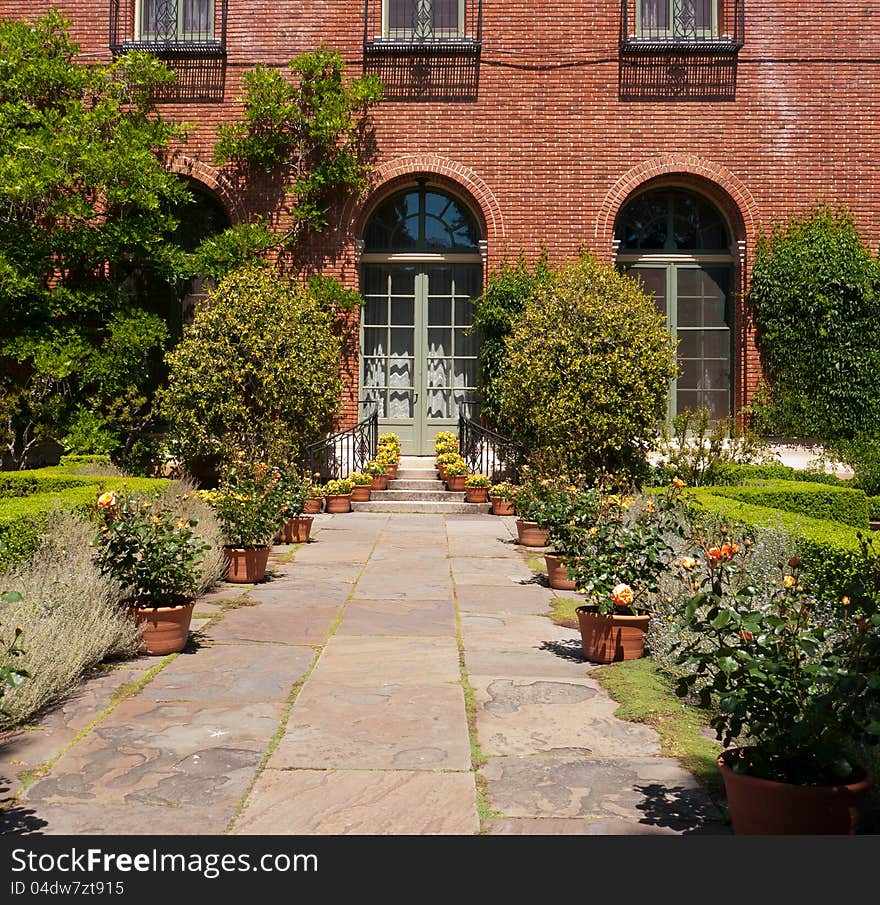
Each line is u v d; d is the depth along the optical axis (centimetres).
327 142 1391
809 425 1356
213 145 1420
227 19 1420
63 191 1341
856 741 322
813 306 1354
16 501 767
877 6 1384
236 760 399
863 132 1384
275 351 1262
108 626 547
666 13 1416
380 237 1482
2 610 501
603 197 1393
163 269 1347
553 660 567
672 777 384
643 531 584
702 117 1389
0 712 416
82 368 1258
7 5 1433
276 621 661
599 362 1155
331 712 464
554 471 1003
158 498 820
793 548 595
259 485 875
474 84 1403
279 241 1386
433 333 1487
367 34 1413
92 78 1339
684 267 1446
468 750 413
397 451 1445
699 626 344
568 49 1396
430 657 570
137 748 413
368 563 900
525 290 1362
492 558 934
